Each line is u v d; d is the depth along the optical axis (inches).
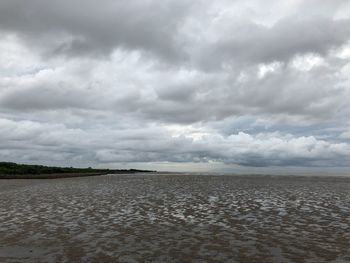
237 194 1520.7
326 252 578.9
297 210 1032.8
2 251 583.5
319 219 883.4
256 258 546.0
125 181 2778.1
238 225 805.9
